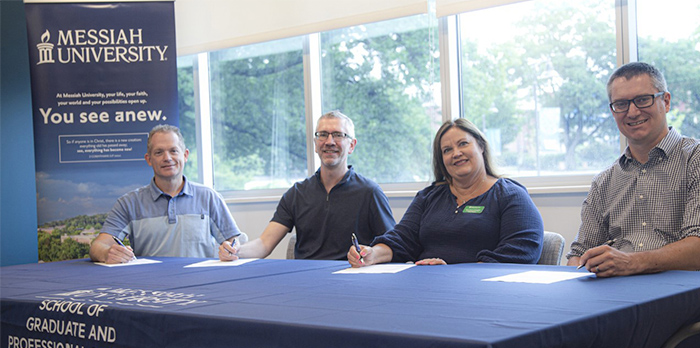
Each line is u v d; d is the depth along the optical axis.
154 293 1.62
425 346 0.93
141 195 3.19
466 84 3.77
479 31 3.71
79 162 4.09
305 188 3.20
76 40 4.08
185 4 4.62
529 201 2.44
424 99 3.92
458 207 2.54
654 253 1.67
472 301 1.28
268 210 4.38
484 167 2.63
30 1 4.05
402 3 3.84
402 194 3.85
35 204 4.90
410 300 1.33
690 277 1.55
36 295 1.72
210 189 3.32
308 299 1.40
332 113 3.17
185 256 3.15
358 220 3.05
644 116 2.16
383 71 4.07
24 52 4.86
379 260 2.32
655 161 2.19
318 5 4.14
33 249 4.88
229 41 4.45
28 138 4.88
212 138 4.75
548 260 2.39
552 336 0.99
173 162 3.12
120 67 4.11
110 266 2.58
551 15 3.46
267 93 4.51
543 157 3.53
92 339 1.44
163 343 1.28
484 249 2.43
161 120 4.13
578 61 3.39
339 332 1.02
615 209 2.28
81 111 4.09
